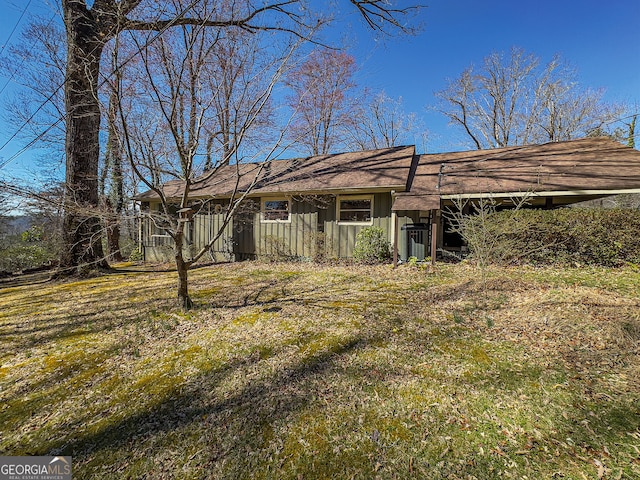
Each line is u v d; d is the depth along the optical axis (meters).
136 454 1.94
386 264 7.77
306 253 9.23
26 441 2.11
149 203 11.90
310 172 10.22
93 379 2.88
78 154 7.67
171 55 4.50
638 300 4.07
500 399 2.22
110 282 7.21
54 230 8.05
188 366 3.01
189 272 8.27
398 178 8.29
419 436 1.92
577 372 2.50
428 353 2.95
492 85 21.47
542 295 4.50
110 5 4.36
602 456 1.68
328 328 3.68
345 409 2.21
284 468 1.76
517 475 1.60
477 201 7.32
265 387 2.55
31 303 5.57
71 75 6.80
